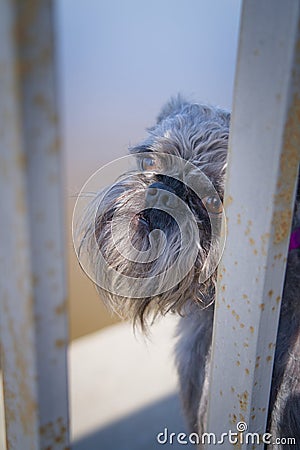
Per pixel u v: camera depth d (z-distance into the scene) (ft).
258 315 2.74
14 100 1.70
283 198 2.55
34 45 1.67
